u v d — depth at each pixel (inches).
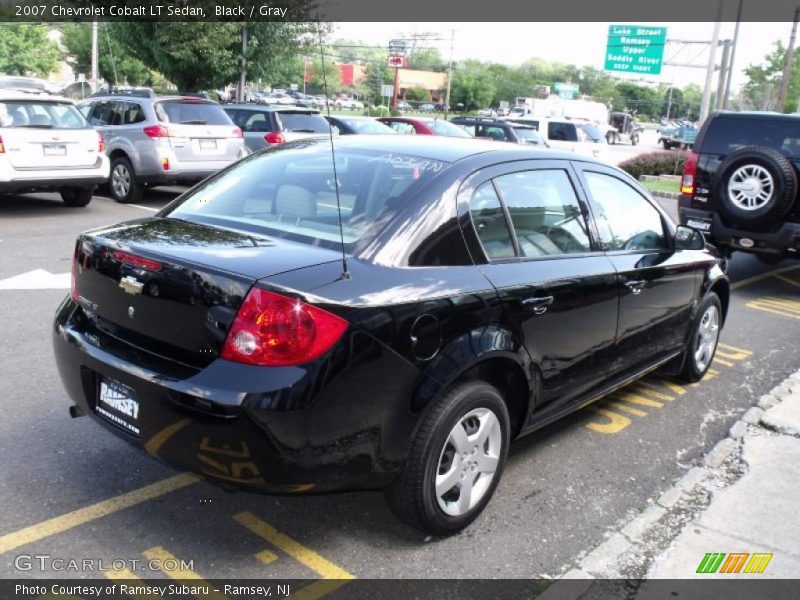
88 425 167.8
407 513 126.6
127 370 118.0
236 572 121.4
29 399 179.6
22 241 354.3
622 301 167.6
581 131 855.7
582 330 155.6
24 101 404.2
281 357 108.2
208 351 113.3
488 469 136.8
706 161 350.9
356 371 112.4
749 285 372.8
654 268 180.2
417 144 153.3
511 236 144.1
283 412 107.1
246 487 112.7
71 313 136.4
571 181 164.7
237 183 152.7
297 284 111.1
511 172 149.1
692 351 214.7
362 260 121.1
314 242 126.7
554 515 144.9
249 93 938.7
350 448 114.3
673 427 191.5
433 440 123.0
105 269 127.6
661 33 1285.7
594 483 159.2
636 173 954.1
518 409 146.4
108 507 137.2
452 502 132.7
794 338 281.1
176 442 113.7
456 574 124.3
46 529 129.5
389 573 123.3
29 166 400.8
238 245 124.7
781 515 146.9
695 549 133.8
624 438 183.2
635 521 142.5
